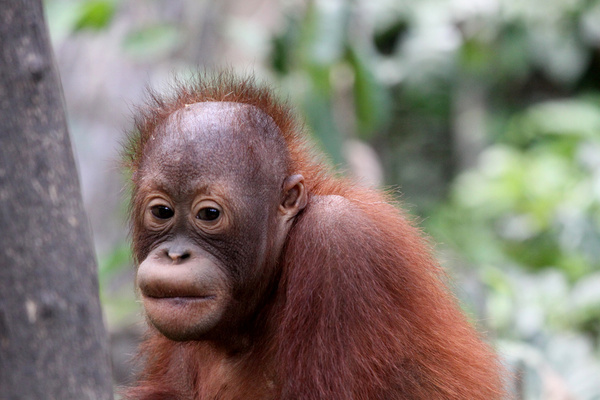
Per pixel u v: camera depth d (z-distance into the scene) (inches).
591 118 708.0
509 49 768.9
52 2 430.3
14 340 136.5
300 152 237.9
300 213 222.1
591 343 461.1
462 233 578.9
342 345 204.8
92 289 144.8
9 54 137.8
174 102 232.4
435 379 219.0
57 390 138.9
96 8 417.1
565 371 360.2
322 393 204.1
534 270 539.8
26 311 136.9
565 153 633.6
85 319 142.6
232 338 228.5
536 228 550.9
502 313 378.9
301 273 210.4
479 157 791.1
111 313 436.1
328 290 206.5
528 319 378.3
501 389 244.7
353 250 208.7
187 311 200.1
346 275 206.5
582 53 775.7
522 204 581.6
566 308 454.9
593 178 530.3
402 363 214.4
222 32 518.0
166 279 198.2
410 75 712.4
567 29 776.9
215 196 203.3
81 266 143.0
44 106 140.9
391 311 209.6
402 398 215.3
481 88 798.5
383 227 218.4
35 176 138.9
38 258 138.0
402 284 214.1
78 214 144.2
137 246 218.5
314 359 206.1
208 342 234.4
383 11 728.3
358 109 493.4
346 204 217.9
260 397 228.1
